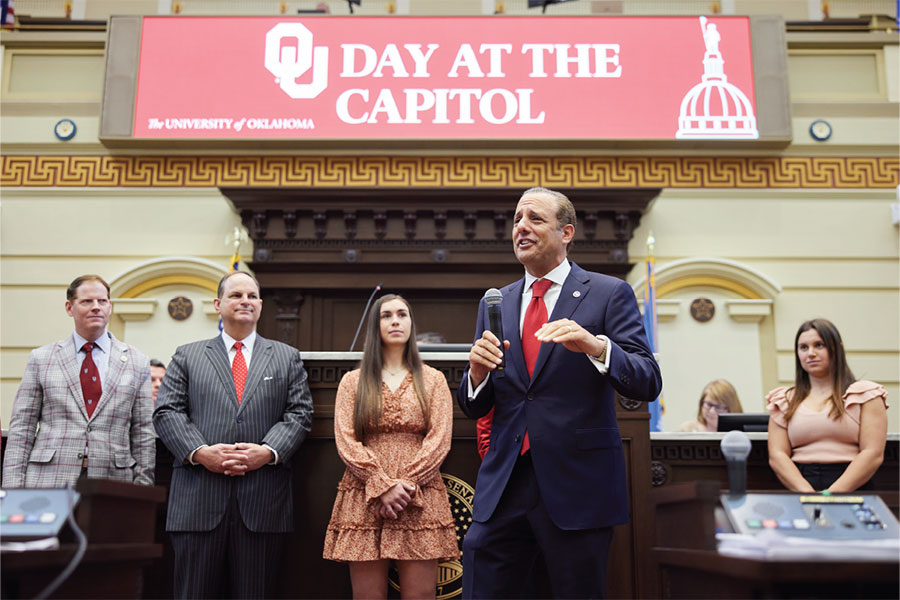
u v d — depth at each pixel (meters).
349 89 6.40
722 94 6.38
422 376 2.74
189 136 6.30
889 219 6.40
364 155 6.43
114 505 1.90
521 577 2.13
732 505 1.78
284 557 2.79
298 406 2.79
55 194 6.38
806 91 6.62
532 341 2.23
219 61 6.43
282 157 6.45
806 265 6.35
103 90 6.35
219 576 2.58
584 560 1.98
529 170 6.42
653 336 5.70
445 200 6.21
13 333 6.13
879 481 2.93
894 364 6.17
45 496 1.88
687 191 6.41
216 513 2.56
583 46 6.47
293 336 6.16
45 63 6.64
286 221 6.23
